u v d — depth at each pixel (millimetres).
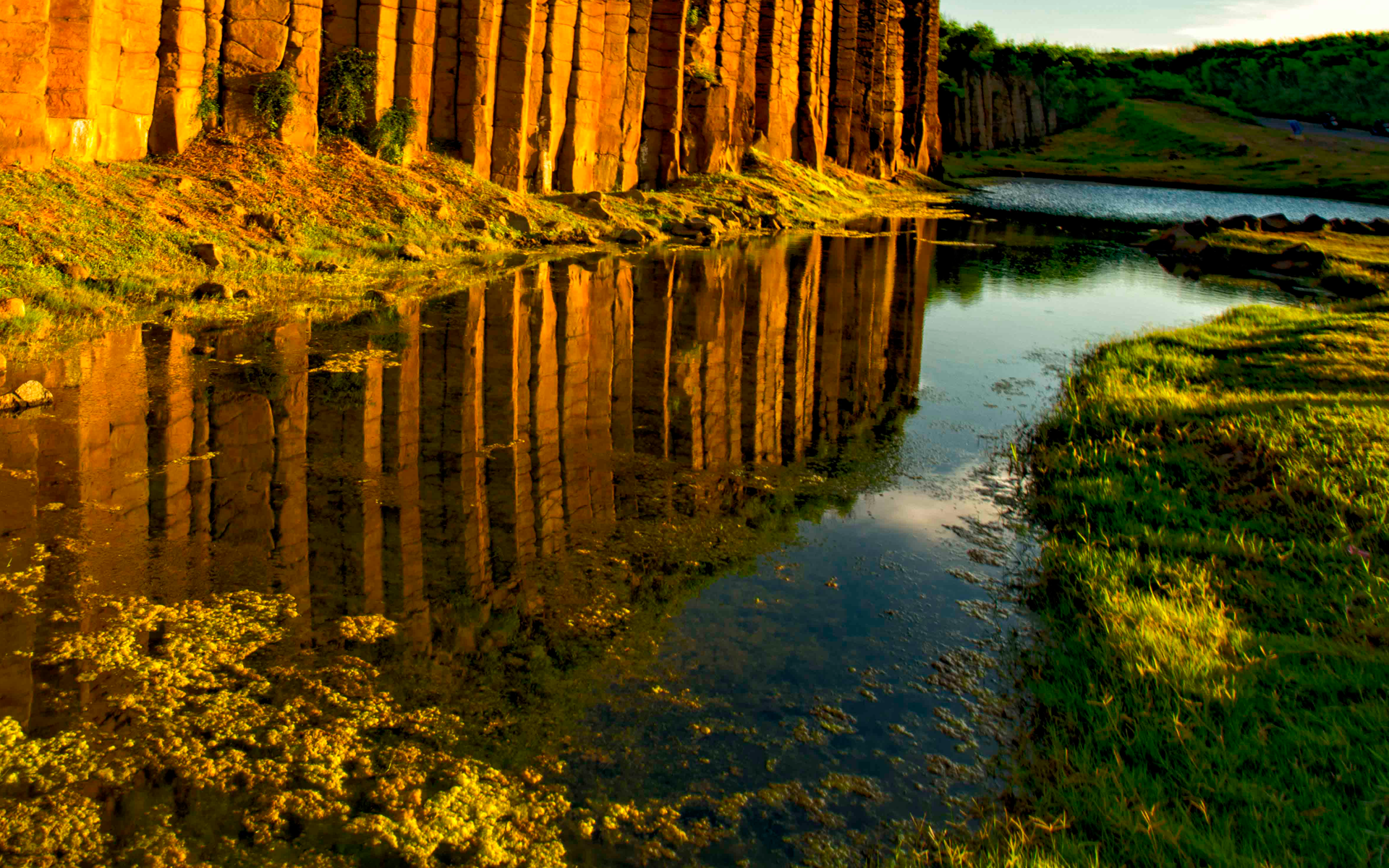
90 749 3742
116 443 7102
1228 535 6184
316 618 4898
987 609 5484
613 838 3463
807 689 4543
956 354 12703
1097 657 4734
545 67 22828
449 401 8797
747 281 17484
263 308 11906
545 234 19922
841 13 42938
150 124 15648
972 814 3684
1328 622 4973
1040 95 82688
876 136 48406
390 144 19312
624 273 17047
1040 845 3430
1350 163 65188
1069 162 71688
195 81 16281
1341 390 9602
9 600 4824
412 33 19672
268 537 5793
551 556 5879
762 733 4172
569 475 7305
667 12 28016
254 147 17000
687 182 29344
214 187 15453
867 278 19172
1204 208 45719
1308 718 4027
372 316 11992
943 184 52625
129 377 8719
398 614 5000
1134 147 75812
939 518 6953
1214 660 4508
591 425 8578
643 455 7930
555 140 23766
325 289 13312
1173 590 5379
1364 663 4461
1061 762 3949
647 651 4824
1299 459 7129
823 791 3795
